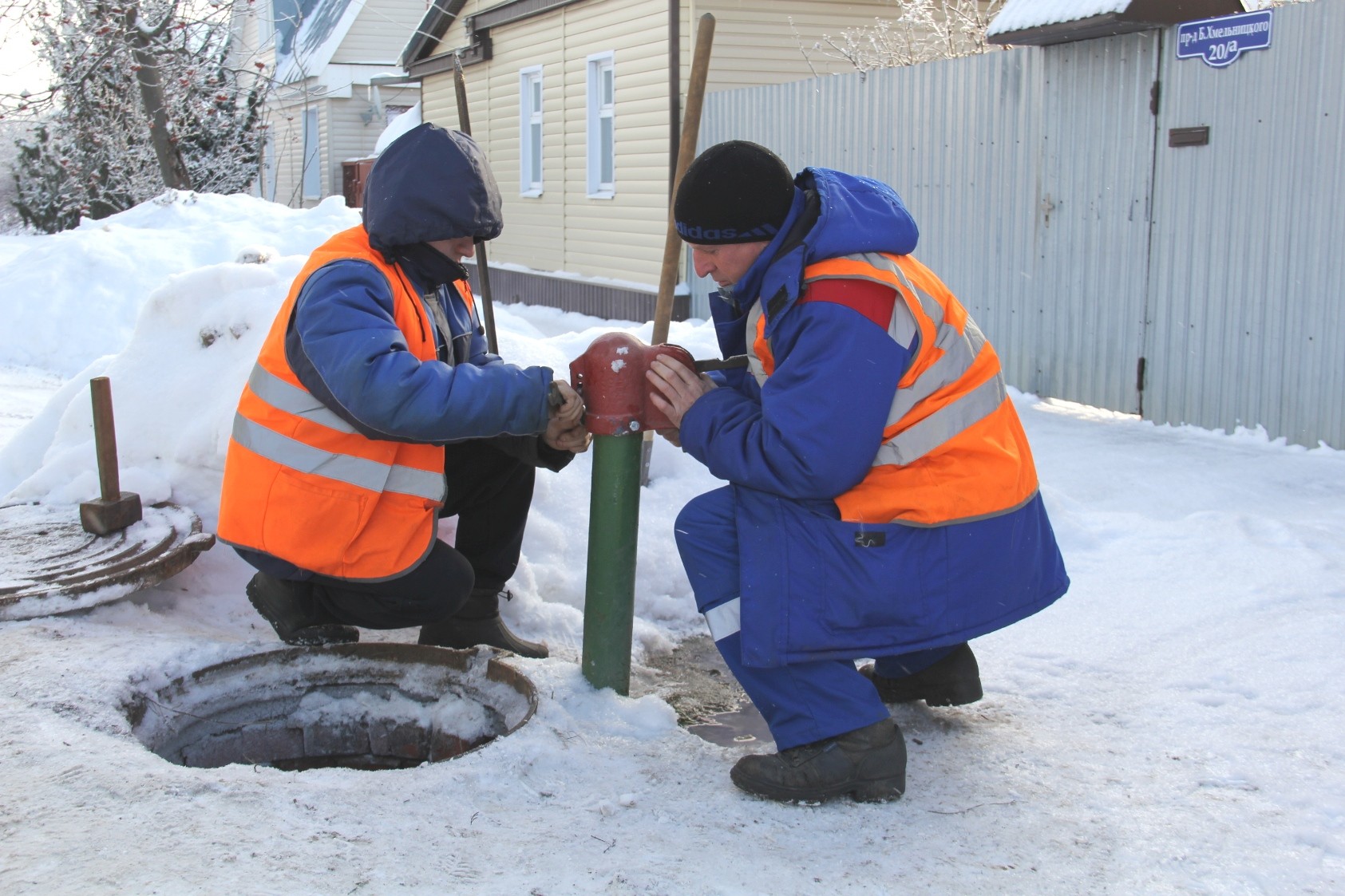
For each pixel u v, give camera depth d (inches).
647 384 100.0
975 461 86.7
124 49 606.9
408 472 103.5
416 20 958.4
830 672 87.2
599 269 533.6
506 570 120.4
